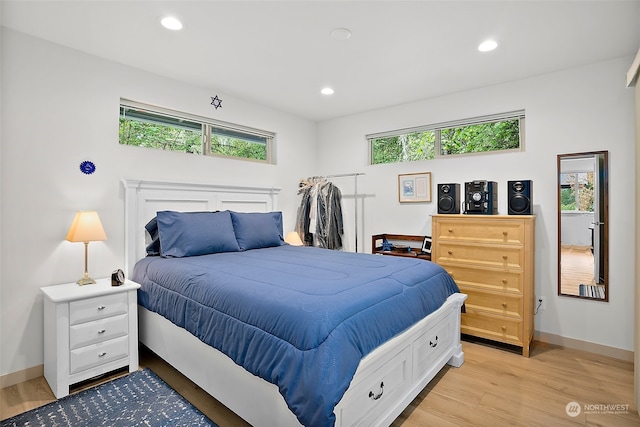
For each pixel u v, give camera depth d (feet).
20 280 7.45
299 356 4.35
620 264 8.64
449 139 11.77
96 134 8.63
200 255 9.18
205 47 8.23
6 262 7.28
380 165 13.19
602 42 7.87
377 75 9.88
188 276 7.02
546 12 6.68
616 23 7.05
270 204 12.89
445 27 7.29
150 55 8.65
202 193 10.74
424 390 7.06
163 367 8.04
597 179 8.94
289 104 12.70
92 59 8.58
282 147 13.64
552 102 9.57
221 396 5.87
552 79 9.58
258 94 11.60
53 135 7.93
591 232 9.02
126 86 9.21
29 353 7.54
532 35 7.58
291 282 5.98
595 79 8.95
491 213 9.61
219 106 11.43
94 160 8.58
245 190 12.01
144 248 9.34
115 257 8.93
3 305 7.24
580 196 9.18
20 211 7.46
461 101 11.22
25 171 7.52
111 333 7.48
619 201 8.64
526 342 8.73
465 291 9.74
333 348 4.34
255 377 5.16
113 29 7.39
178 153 10.38
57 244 7.97
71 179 8.20
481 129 11.12
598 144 8.92
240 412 5.46
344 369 4.31
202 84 10.68
